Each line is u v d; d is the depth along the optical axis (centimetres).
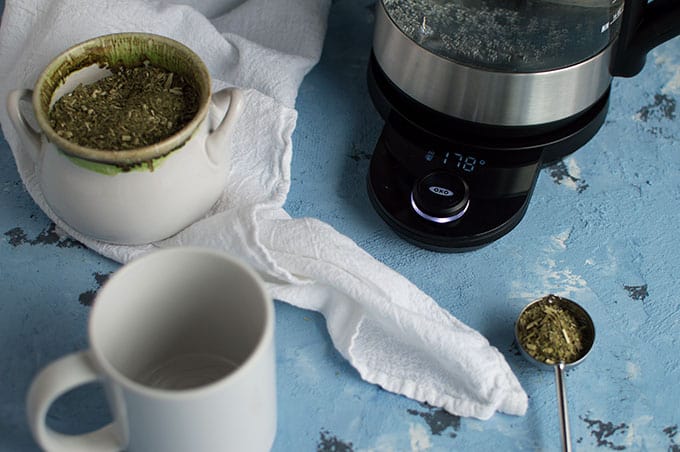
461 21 80
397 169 83
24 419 75
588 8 79
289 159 84
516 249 83
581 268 82
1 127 87
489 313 80
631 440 76
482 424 76
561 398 76
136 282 69
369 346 78
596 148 88
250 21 92
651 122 90
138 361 73
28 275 80
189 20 89
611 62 83
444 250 82
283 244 78
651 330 80
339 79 92
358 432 76
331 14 96
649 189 86
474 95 80
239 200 82
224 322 72
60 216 79
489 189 82
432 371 77
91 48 79
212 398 64
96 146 75
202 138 77
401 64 82
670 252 83
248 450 70
